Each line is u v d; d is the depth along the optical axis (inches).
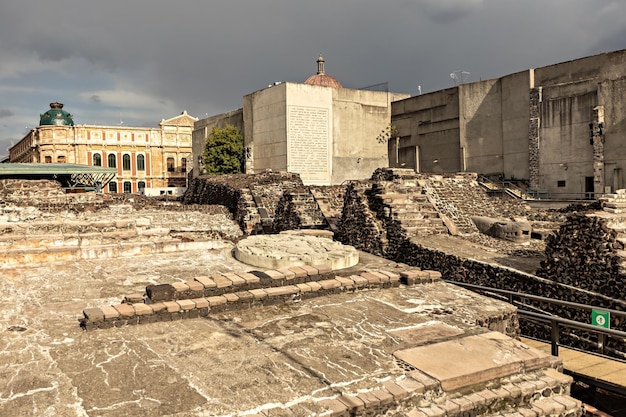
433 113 1493.6
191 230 840.9
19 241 416.2
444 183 936.3
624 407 328.2
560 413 219.5
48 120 2938.0
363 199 719.7
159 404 179.8
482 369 217.5
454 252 607.5
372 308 300.8
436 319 284.0
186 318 271.9
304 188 920.9
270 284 315.6
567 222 511.8
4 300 301.1
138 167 2928.2
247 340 243.4
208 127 1943.9
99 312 253.6
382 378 207.6
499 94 1310.3
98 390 188.2
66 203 785.6
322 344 241.4
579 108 1128.8
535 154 1214.3
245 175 1225.4
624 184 1050.7
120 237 466.6
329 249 452.1
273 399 186.9
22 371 202.2
